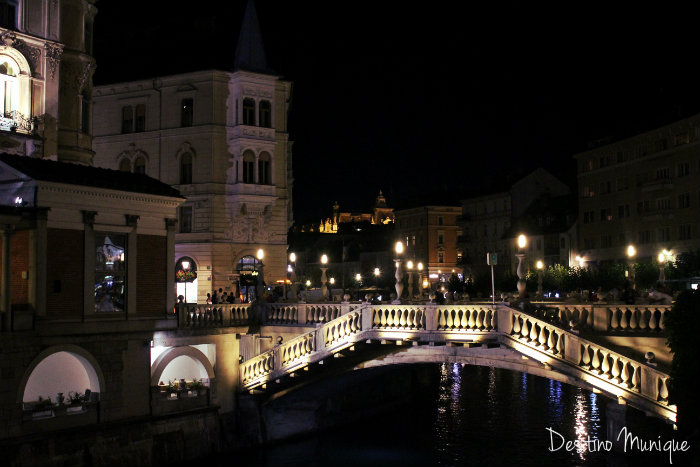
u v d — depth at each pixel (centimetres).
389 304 2909
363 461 3347
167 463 3228
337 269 13075
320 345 3175
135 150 5456
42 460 2772
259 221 5406
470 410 4659
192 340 3434
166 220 3391
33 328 2820
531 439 3722
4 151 3469
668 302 2639
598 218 8000
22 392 2766
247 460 3394
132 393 3178
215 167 5272
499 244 10219
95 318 3048
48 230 2895
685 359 2227
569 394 5259
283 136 5541
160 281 3347
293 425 3847
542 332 2508
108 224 3125
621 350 2534
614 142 7662
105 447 2998
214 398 3525
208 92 5288
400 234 11931
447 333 2719
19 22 3603
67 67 3894
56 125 3731
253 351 3650
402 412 4659
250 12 5416
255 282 4891
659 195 7012
